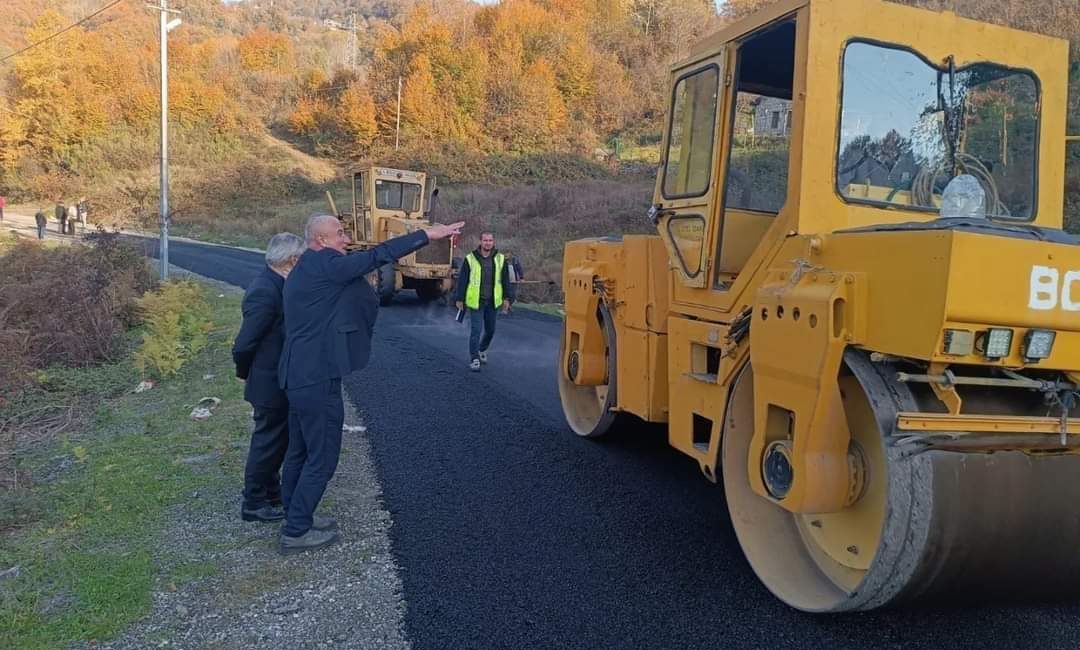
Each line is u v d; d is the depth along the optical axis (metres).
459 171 47.25
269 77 73.62
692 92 4.41
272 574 3.87
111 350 10.54
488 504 4.79
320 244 4.12
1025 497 2.77
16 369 8.75
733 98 4.06
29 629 3.36
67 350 10.10
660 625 3.34
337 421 4.15
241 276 21.05
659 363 4.84
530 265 20.44
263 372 4.41
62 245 19.11
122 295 13.11
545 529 4.40
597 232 27.27
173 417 7.06
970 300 2.56
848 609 3.08
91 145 53.84
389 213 17.17
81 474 5.60
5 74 54.62
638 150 51.22
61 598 3.64
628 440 6.19
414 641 3.23
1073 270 2.70
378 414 6.88
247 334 4.33
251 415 6.89
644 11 68.38
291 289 4.07
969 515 2.69
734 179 4.13
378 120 58.72
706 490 5.06
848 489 3.15
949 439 2.73
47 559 4.08
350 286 4.11
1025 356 2.69
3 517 4.63
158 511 4.75
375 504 4.78
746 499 3.79
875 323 2.84
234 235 39.59
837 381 2.99
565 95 57.84
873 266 2.86
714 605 3.52
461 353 10.09
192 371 9.26
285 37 86.50
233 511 4.74
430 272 15.51
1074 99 8.18
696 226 4.28
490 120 54.97
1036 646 3.15
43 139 53.53
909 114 3.64
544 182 43.44
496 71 56.97
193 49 76.06
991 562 2.77
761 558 3.64
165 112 18.97
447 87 56.69
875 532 3.18
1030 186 3.92
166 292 12.88
